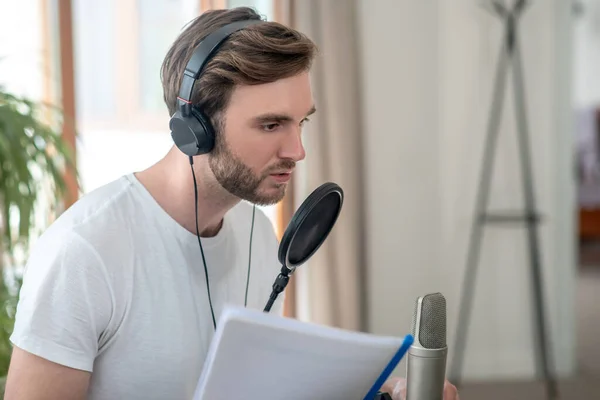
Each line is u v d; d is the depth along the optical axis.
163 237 0.98
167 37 4.46
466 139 3.06
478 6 3.00
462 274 3.11
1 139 1.70
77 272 0.87
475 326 3.15
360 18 2.93
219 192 0.98
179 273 0.99
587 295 4.83
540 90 3.10
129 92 4.49
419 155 3.04
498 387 3.03
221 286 1.07
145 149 4.42
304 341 0.73
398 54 2.98
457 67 3.02
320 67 2.70
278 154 0.91
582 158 6.41
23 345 0.85
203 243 1.03
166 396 0.99
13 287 1.88
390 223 3.05
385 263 3.05
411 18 2.98
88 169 3.97
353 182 2.80
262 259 1.19
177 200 1.00
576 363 3.29
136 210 0.98
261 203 0.95
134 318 0.94
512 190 3.10
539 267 3.06
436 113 3.05
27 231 1.77
